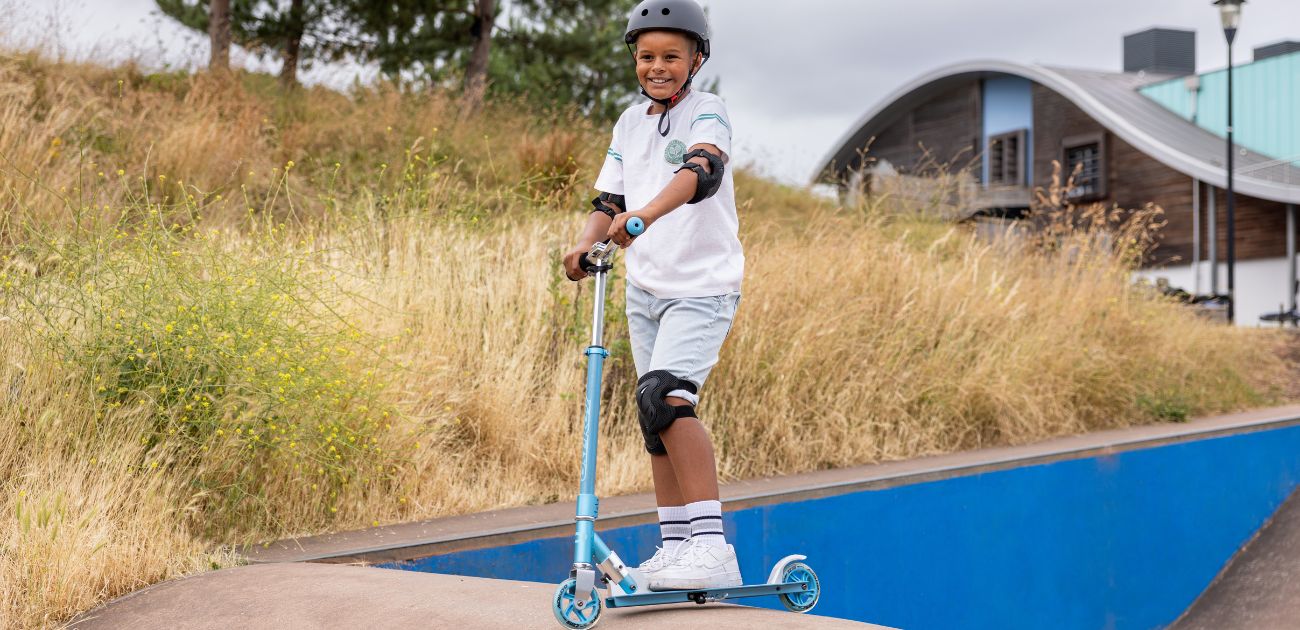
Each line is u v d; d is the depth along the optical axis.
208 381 4.00
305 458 4.13
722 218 2.64
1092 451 5.73
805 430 5.92
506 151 10.39
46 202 5.89
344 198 7.57
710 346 2.57
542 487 4.93
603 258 2.50
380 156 9.16
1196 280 21.48
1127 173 22.95
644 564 2.51
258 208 7.39
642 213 2.33
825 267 7.05
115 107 8.37
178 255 4.55
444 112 10.92
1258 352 10.47
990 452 6.29
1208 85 23.41
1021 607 5.27
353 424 4.37
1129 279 9.12
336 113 10.06
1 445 3.60
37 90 8.25
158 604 2.88
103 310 4.11
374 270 5.57
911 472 4.91
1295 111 21.62
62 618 2.87
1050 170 24.41
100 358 3.96
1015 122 25.50
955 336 7.07
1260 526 6.79
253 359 4.11
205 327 4.12
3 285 4.21
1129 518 5.87
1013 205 16.89
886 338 6.66
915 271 7.43
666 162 2.62
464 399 5.09
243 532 3.88
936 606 4.92
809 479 5.38
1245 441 6.75
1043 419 7.02
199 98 9.39
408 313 5.21
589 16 16.48
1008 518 5.26
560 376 5.38
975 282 7.59
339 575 2.98
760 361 5.97
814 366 6.18
